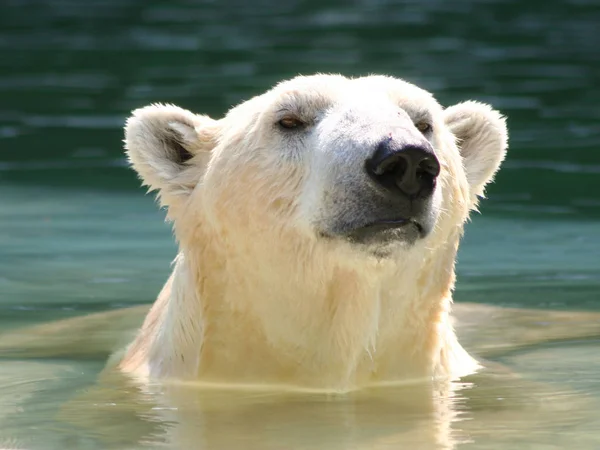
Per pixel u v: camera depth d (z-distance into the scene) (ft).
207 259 31.86
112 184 66.13
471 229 55.62
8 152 73.77
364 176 27.32
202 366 32.04
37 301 43.47
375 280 29.99
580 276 46.42
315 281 30.25
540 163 68.80
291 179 29.84
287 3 155.12
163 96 88.38
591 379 31.86
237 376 32.01
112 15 143.84
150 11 147.13
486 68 101.60
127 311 41.98
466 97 86.33
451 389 31.24
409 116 30.45
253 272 30.99
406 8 147.23
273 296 31.04
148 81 96.99
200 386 31.96
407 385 31.89
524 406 28.91
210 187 31.55
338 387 31.50
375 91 30.30
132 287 45.55
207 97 86.53
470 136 35.35
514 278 46.37
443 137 31.76
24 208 60.18
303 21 136.46
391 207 27.25
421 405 29.37
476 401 29.71
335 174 27.89
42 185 65.67
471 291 44.39
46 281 46.37
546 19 136.67
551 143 73.51
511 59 107.45
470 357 35.70
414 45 116.26
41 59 110.93
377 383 32.14
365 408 29.12
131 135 33.65
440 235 31.07
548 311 41.39
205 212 31.78
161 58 109.91
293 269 30.35
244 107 32.91
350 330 30.89
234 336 31.81
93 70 104.42
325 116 29.96
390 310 31.32
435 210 28.25
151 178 33.60
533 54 110.73
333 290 30.53
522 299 43.09
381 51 111.75
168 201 33.53
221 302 31.73
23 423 27.63
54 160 71.87
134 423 27.55
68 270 48.06
